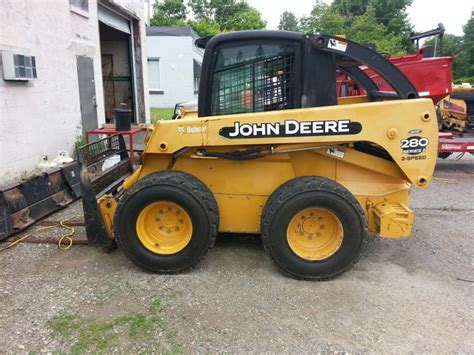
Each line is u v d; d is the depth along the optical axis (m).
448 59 7.65
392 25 49.66
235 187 4.04
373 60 3.81
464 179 7.68
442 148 7.93
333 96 3.87
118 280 3.73
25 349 2.81
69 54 7.89
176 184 3.69
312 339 2.96
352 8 53.56
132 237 3.78
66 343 2.88
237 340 2.94
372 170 4.02
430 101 3.61
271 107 3.97
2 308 3.27
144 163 4.10
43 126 6.97
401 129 3.63
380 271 3.96
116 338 2.94
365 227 3.67
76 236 4.65
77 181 6.02
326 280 3.76
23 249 4.32
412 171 3.71
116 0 10.52
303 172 4.04
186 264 3.80
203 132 3.73
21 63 6.10
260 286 3.65
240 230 4.13
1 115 5.88
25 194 4.95
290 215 3.64
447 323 3.15
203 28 38.41
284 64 3.90
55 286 3.61
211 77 3.96
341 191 3.63
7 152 6.03
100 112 9.47
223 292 3.55
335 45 3.74
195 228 3.72
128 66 12.86
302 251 3.78
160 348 2.84
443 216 5.57
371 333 3.03
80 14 8.31
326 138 3.66
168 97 23.25
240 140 3.70
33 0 6.64
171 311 3.26
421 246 4.57
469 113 9.75
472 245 4.62
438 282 3.78
